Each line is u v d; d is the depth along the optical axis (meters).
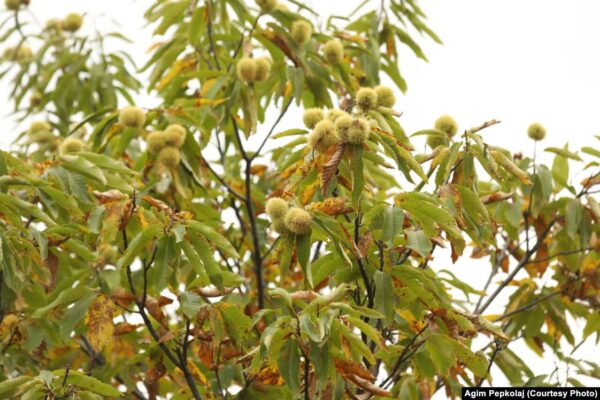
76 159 7.09
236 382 7.50
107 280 6.78
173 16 9.38
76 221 8.09
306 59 8.94
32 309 8.02
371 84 10.08
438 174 6.95
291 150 9.43
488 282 8.86
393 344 6.79
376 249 6.61
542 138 8.42
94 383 6.08
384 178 9.59
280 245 6.27
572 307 8.91
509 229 8.60
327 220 6.15
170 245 6.21
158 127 8.35
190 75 8.68
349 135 6.01
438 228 6.74
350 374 5.73
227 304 6.53
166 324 6.58
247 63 8.25
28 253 7.20
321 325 5.49
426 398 7.32
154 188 8.93
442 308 6.44
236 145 10.36
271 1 8.96
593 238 8.62
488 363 8.02
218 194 9.22
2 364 8.05
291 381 5.70
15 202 6.71
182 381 7.17
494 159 6.90
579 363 8.17
